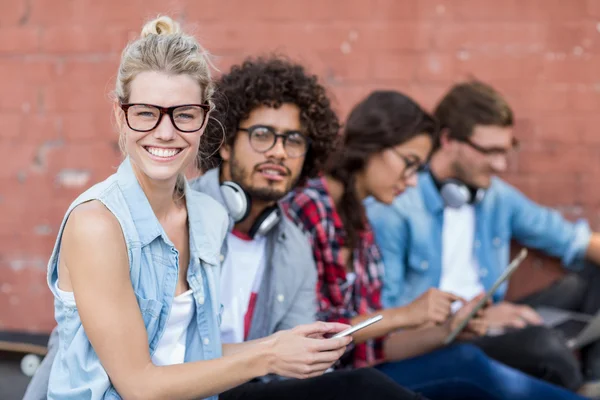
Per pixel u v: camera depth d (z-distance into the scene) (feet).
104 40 12.25
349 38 12.23
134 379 6.27
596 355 11.17
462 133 11.44
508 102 12.44
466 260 11.96
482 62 12.34
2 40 12.35
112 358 6.26
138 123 6.37
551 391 9.36
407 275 11.71
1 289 12.72
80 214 6.31
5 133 12.49
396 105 9.96
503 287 12.18
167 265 6.69
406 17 12.22
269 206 8.41
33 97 12.40
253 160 8.13
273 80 8.17
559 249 12.54
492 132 11.35
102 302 6.22
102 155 12.42
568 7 12.31
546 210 12.47
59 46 12.30
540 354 10.20
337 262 9.47
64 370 6.61
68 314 6.52
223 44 12.21
